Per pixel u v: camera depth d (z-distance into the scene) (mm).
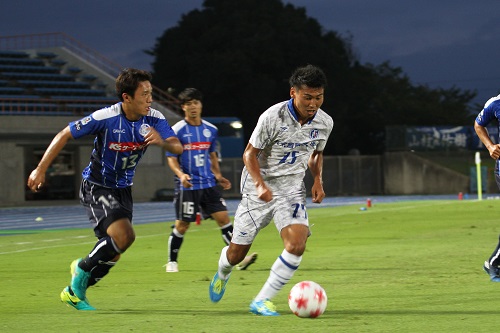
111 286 25547
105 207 20156
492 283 24344
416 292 22766
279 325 17781
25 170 117938
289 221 18969
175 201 30125
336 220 59906
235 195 129250
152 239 46500
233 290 24219
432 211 68875
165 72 168125
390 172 137625
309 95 18375
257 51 159125
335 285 24625
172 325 18062
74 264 20344
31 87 126375
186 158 30500
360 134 177500
